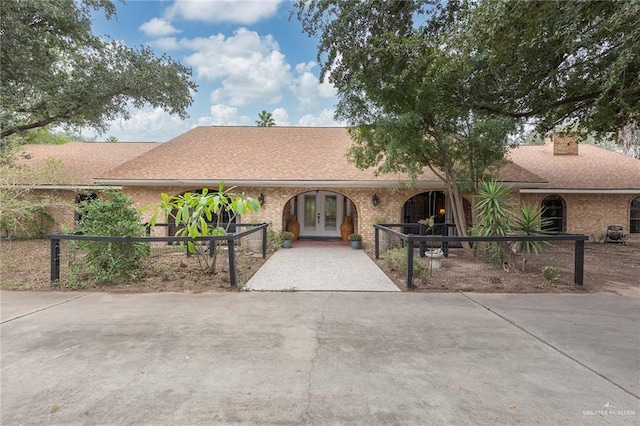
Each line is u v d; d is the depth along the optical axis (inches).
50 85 491.5
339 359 138.1
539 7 191.6
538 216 326.3
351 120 374.3
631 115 297.9
